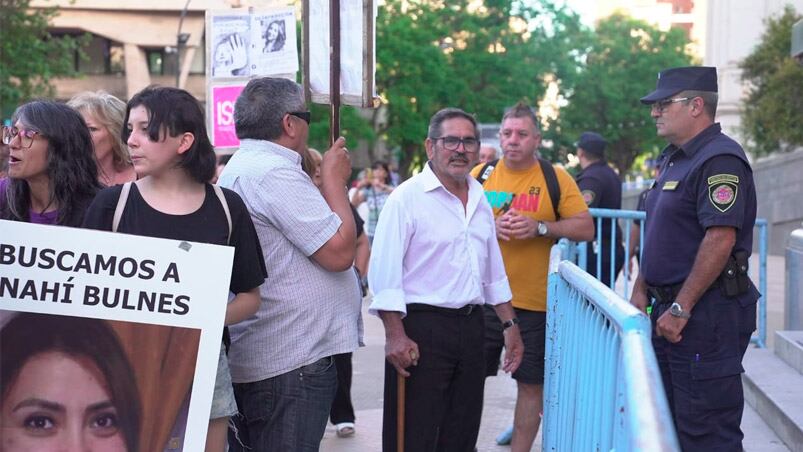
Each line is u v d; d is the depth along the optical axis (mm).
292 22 8336
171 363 3076
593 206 8227
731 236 4379
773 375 6977
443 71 37750
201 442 3080
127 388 3061
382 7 37906
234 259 3363
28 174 3586
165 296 3074
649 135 54375
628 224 7938
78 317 3049
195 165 3303
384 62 37156
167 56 52344
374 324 11953
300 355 3760
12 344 3027
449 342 4664
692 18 77812
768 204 24703
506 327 5145
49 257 3037
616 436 2635
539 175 5934
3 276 3021
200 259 3088
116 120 4469
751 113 29266
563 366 4473
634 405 1806
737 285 4484
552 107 51156
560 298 4699
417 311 4656
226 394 3383
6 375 3029
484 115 39531
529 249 5832
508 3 40188
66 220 3633
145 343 3068
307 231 3729
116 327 3059
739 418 4555
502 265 5059
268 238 3764
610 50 52938
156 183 3322
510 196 5938
